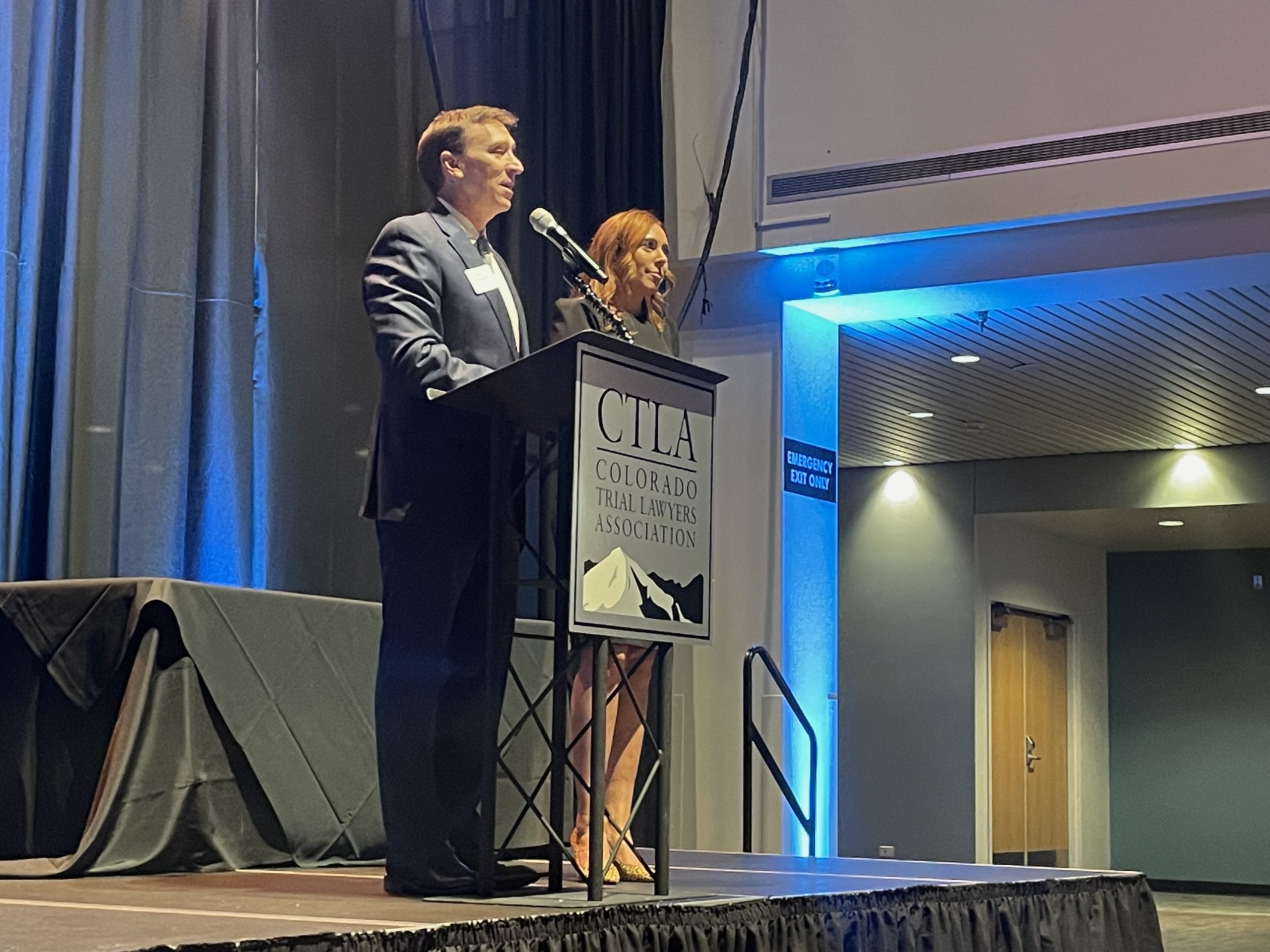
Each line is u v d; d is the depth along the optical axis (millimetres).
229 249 4840
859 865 3613
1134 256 5828
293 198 5102
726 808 6301
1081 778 12203
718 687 6367
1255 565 12391
